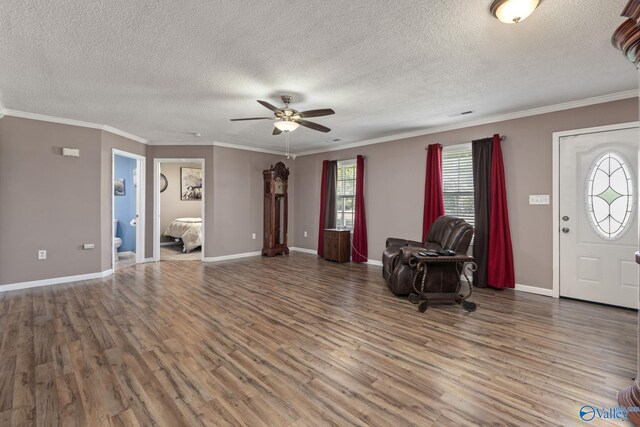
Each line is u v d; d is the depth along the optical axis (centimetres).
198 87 325
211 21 210
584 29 221
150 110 402
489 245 421
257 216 684
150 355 234
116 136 511
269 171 665
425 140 508
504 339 265
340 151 644
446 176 491
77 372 211
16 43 236
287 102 357
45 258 427
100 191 473
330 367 220
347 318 312
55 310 329
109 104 378
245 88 329
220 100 365
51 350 241
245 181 661
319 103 377
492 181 420
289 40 235
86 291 400
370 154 589
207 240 611
